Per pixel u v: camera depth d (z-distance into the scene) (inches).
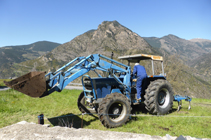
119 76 234.2
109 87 200.8
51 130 109.7
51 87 160.2
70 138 97.0
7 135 101.3
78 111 234.2
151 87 213.0
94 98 186.4
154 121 187.0
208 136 143.7
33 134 102.3
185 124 178.1
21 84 134.4
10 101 292.5
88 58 178.7
